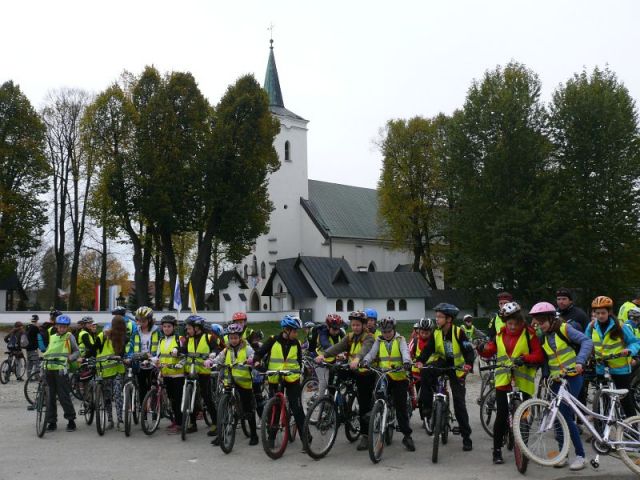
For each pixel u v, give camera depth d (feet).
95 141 151.33
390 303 195.31
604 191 146.41
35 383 60.85
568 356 29.55
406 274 201.67
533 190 148.87
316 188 240.73
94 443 36.65
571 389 29.73
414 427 41.75
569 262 143.95
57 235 165.89
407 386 34.71
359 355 33.83
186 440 37.52
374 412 31.17
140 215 151.84
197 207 160.97
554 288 140.77
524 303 147.02
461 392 34.06
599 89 154.10
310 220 226.17
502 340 30.89
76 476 28.63
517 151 149.07
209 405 38.68
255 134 161.58
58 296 165.17
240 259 171.01
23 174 155.53
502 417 30.32
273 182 222.48
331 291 184.03
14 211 151.02
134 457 32.68
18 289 199.11
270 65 238.27
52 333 42.65
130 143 152.25
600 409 32.60
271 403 32.55
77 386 49.26
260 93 164.25
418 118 190.29
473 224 151.64
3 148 151.74
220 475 28.66
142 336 43.06
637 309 41.55
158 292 181.88
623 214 145.28
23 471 29.68
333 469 29.81
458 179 159.22
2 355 96.07
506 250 144.46
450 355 34.04
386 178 191.52
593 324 34.88
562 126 154.30
